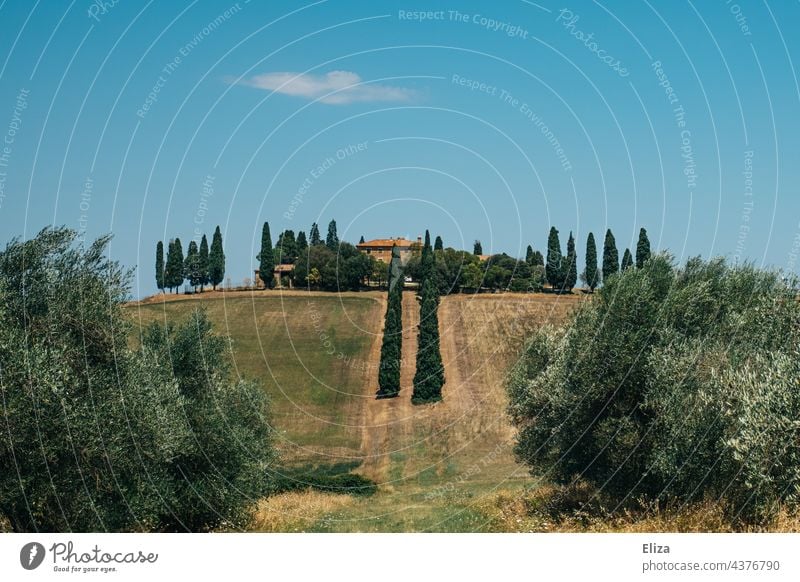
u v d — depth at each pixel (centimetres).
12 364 1795
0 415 1738
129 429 2019
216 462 2417
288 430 5750
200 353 2611
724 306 2597
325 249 9919
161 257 9438
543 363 2911
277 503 3142
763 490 1914
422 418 5847
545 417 2694
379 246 14050
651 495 2294
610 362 2461
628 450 2333
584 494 2497
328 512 2953
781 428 1917
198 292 9494
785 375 1997
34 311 1956
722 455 2072
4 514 1805
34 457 1773
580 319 2666
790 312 2442
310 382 6881
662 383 2345
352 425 5834
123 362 2064
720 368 2309
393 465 4697
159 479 2136
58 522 1834
